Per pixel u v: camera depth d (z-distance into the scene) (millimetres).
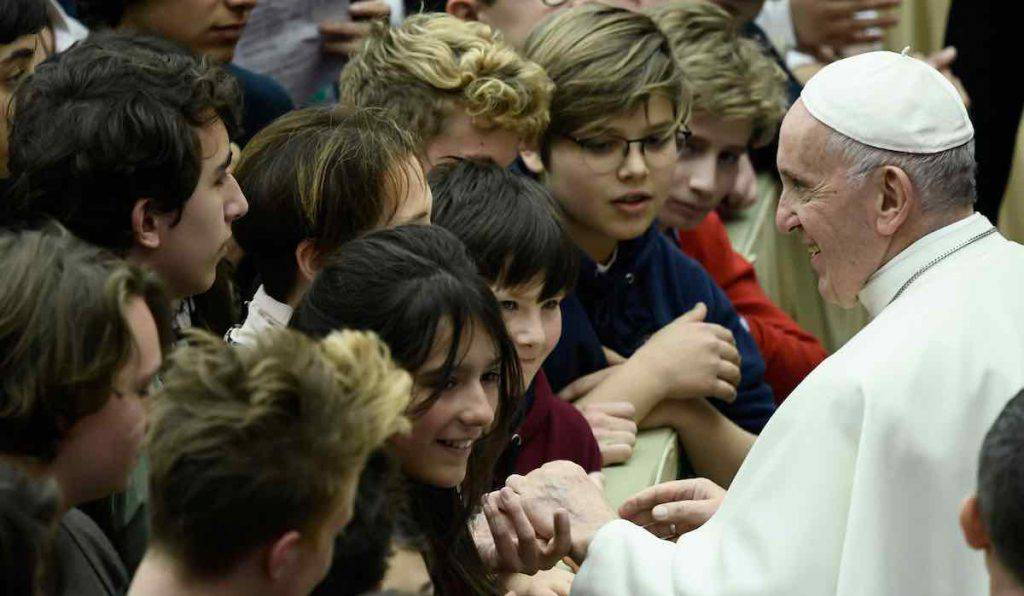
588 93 10516
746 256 14664
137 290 5895
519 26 12766
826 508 7668
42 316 5641
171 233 7395
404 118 9852
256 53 12633
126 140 7145
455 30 10422
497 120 10109
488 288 6969
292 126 8328
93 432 5770
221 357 5227
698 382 10867
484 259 8516
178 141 7250
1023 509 5234
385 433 5250
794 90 16188
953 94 8305
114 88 7238
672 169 10938
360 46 10914
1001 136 18578
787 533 7668
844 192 8227
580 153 10695
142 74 7320
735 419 11859
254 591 5090
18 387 5617
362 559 5633
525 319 8766
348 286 6781
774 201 16359
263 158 8234
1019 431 5367
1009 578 5379
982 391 7629
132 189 7207
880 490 7543
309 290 6953
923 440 7559
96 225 7230
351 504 5254
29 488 4945
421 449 6883
